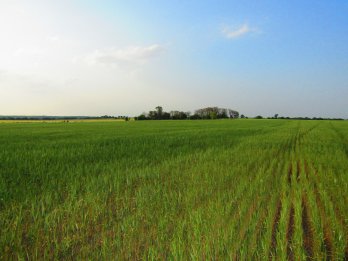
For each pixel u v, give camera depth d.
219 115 154.00
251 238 5.04
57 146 18.20
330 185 8.73
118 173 10.01
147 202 6.89
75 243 5.02
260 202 6.92
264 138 26.91
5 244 4.89
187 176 9.87
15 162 11.74
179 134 31.08
